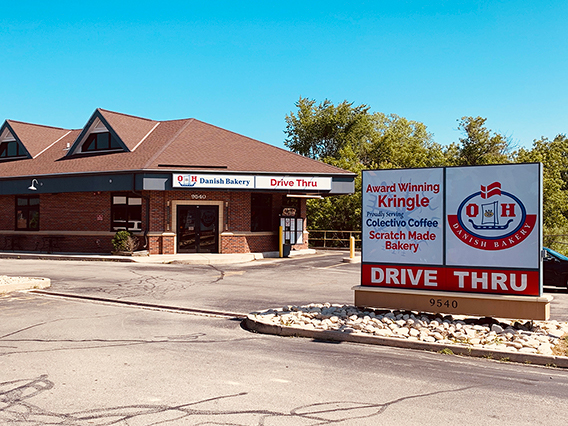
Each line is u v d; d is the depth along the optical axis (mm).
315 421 5371
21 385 6523
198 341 9172
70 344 8805
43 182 27078
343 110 56438
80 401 5938
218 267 21672
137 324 10633
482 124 45000
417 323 9914
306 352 8438
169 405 5816
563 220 39281
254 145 29469
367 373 7203
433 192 10484
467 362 7930
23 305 12766
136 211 25984
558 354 8047
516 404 5980
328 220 37719
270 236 27344
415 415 5578
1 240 29984
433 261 10438
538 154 41531
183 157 26109
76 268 20844
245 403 5898
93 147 29797
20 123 34156
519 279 9719
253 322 10328
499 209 9898
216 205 26141
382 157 50250
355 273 19812
